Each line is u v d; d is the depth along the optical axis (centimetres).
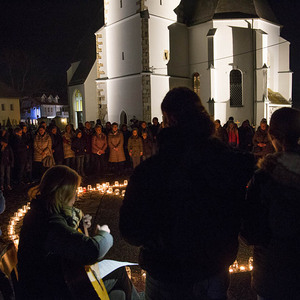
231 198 217
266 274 238
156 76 2980
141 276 513
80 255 264
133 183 215
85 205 970
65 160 1405
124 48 3122
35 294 271
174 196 210
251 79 3089
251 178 233
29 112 7062
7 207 980
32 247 272
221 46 3005
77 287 273
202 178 210
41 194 282
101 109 3412
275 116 244
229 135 1501
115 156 1492
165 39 3050
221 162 211
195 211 209
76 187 294
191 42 3216
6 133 1214
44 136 1266
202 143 215
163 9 3030
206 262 214
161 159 214
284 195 221
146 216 212
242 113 3080
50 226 270
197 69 3169
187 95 221
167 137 216
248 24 3045
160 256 219
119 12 3131
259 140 1276
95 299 276
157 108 3009
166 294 220
